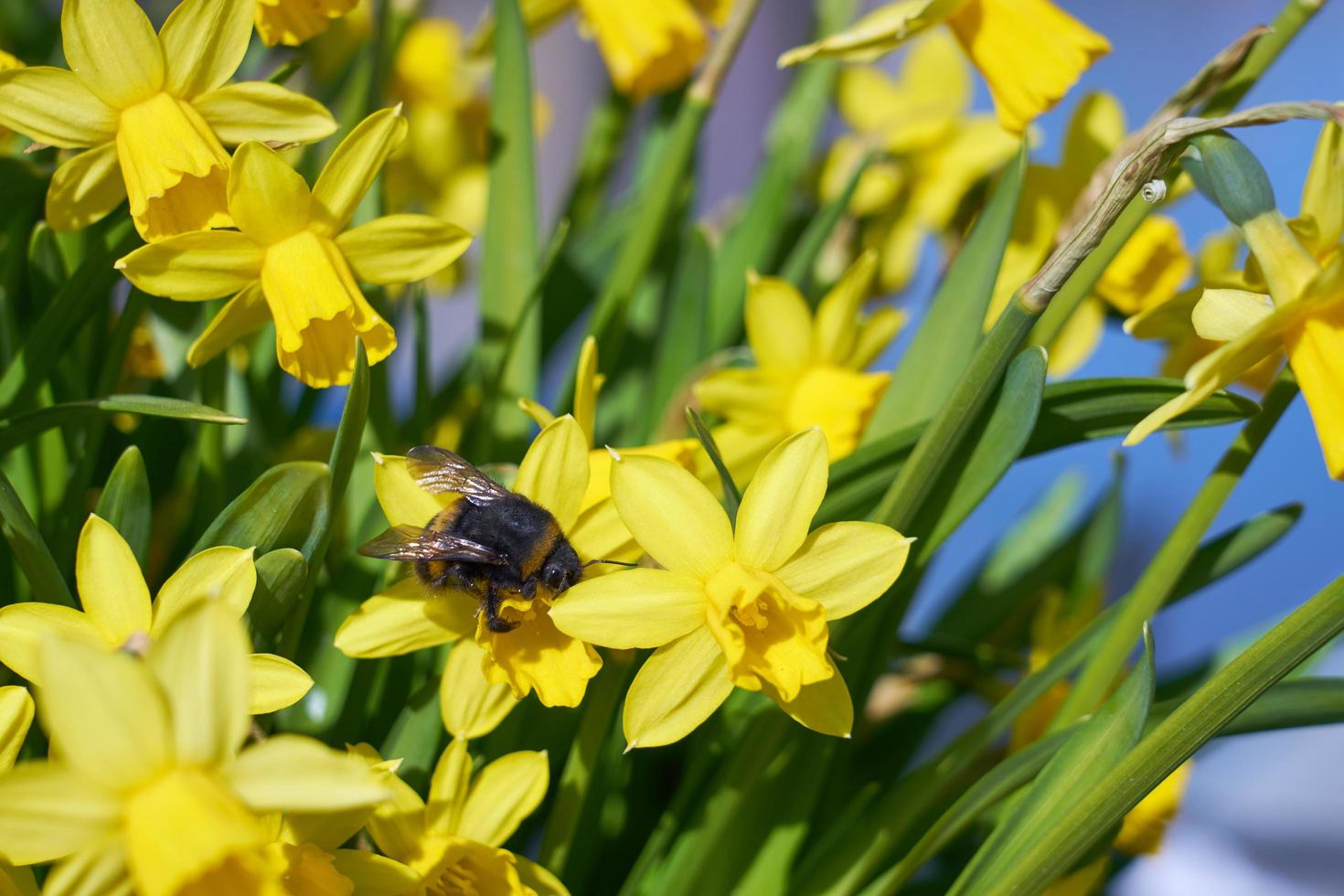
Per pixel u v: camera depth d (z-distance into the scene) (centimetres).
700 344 52
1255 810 71
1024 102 46
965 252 46
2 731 39
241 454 49
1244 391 49
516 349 51
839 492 44
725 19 56
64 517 46
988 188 53
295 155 50
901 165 58
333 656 47
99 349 49
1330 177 40
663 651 41
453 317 102
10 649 39
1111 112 50
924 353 46
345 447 41
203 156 42
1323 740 75
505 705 43
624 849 50
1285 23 44
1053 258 40
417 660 47
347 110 51
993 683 51
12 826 36
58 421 42
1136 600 44
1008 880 41
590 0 53
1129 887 59
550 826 44
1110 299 50
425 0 53
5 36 57
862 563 41
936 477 43
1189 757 40
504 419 50
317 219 43
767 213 56
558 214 65
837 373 49
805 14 99
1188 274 50
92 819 36
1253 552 46
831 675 40
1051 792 42
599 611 41
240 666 36
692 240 51
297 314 42
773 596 41
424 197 63
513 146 52
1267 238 39
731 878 46
